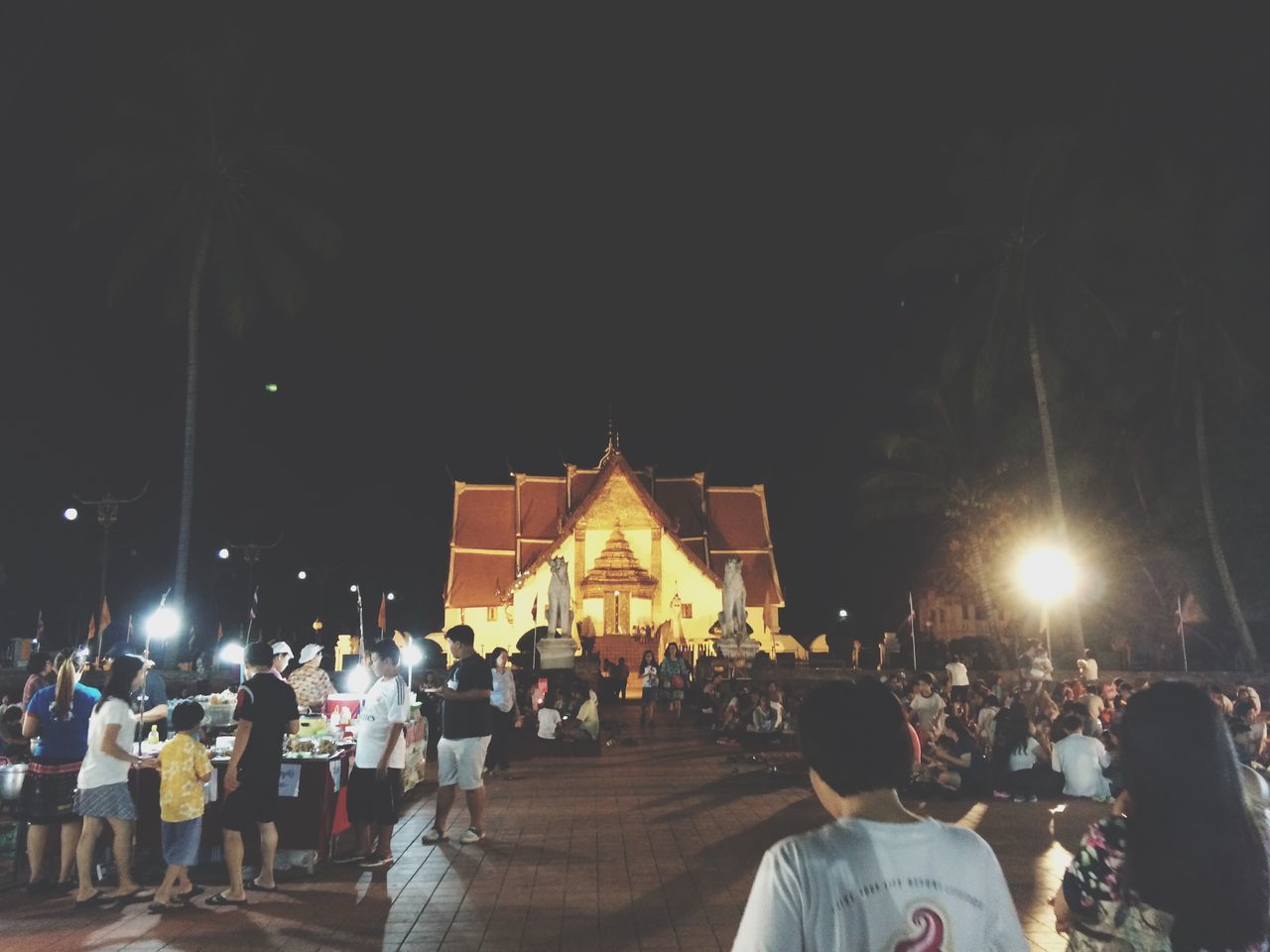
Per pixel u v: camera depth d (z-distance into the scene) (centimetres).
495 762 1712
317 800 987
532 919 808
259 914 830
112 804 877
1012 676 3025
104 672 1308
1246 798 299
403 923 801
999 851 1071
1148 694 312
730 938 753
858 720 283
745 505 5566
